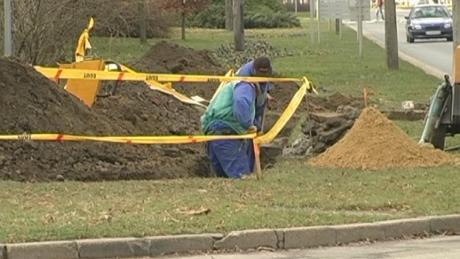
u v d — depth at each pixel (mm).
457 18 35875
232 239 13469
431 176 18078
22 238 12875
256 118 19750
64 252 12758
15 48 31688
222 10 95375
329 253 13336
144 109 24875
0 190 16156
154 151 20938
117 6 39031
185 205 15188
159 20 69562
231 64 49125
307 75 42812
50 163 18562
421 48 61219
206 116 19266
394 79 40750
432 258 12898
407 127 26125
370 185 17234
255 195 16312
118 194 16109
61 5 32750
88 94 23641
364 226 14133
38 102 20016
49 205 15023
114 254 12961
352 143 19750
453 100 21375
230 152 18828
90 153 19406
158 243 13133
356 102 30203
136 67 31375
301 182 17578
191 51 34219
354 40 71062
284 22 97000
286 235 13695
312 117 22547
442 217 14773
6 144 18562
